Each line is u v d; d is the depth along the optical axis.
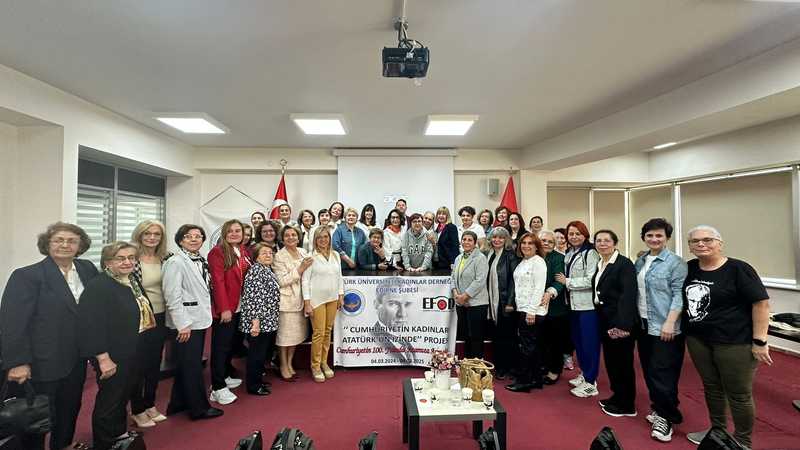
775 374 3.79
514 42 2.77
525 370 3.38
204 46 2.79
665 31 2.63
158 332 2.79
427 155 6.38
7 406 1.74
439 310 3.79
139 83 3.49
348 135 5.48
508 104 4.13
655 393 2.64
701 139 5.53
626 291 2.83
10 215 3.55
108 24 2.49
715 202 5.52
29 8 2.30
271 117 4.57
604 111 4.39
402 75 2.50
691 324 2.45
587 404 3.11
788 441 2.59
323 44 2.77
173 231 6.15
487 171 6.68
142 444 1.72
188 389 2.79
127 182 5.32
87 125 3.92
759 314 2.22
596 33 2.65
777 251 4.68
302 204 6.55
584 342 3.26
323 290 3.59
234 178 6.51
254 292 3.22
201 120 4.50
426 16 2.42
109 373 2.23
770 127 4.52
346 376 3.67
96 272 2.52
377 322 3.81
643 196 6.97
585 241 3.39
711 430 1.64
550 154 5.71
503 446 2.14
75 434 2.64
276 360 3.92
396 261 4.55
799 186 4.39
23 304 2.02
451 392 2.32
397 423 2.79
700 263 2.49
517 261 3.60
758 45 2.84
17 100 3.20
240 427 2.72
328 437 2.59
